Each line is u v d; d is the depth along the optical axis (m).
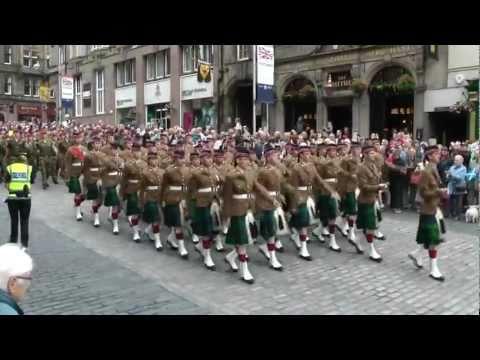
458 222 12.53
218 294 7.14
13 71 56.12
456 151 13.64
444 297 7.15
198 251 9.41
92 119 41.41
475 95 17.95
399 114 21.41
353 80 21.66
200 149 9.65
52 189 17.80
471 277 8.12
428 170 8.19
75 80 43.91
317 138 16.52
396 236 10.96
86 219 12.61
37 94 57.69
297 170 9.29
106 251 9.54
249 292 7.26
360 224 9.28
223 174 8.91
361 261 9.05
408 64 20.02
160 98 33.91
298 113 25.42
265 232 8.52
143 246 10.09
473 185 13.01
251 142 15.56
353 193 10.25
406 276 8.15
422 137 19.62
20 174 9.30
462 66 18.50
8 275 2.49
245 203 7.92
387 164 13.60
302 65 24.03
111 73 38.81
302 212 9.20
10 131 20.33
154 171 9.92
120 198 11.21
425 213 8.13
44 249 9.41
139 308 6.35
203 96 30.20
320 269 8.53
